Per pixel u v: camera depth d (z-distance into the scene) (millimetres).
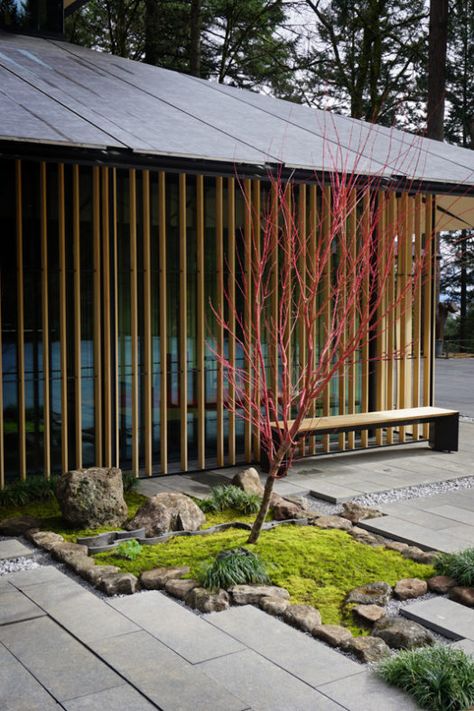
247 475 7141
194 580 4906
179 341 8406
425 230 10016
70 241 8047
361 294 9516
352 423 8648
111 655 3914
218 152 7523
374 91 23484
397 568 5223
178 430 9008
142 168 7191
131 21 24234
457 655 3754
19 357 7484
